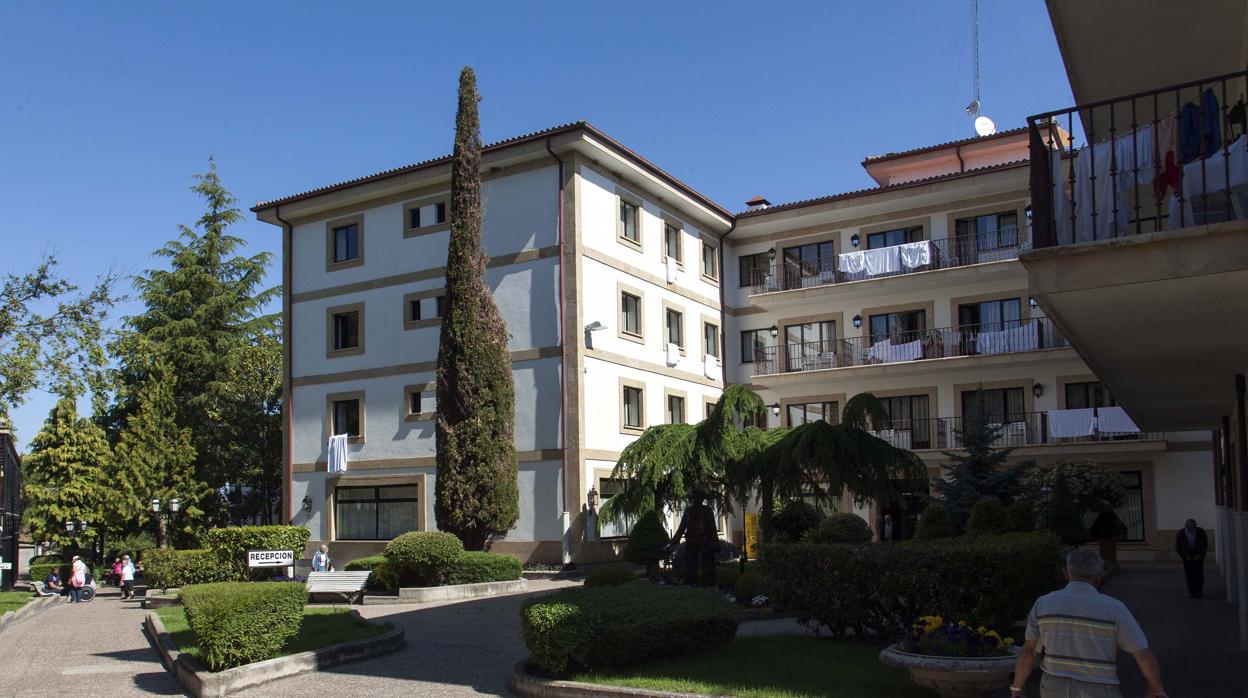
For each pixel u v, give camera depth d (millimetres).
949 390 33062
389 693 10227
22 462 44562
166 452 37906
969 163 36688
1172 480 29375
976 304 33156
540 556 27750
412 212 31484
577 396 27750
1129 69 11516
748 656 10633
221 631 10945
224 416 42812
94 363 23844
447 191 30719
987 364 31734
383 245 31906
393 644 13180
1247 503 13336
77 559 28859
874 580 10844
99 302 23984
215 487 42469
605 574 17797
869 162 38094
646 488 20188
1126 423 29438
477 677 10992
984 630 8281
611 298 29703
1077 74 11664
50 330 23219
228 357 42562
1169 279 7949
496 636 14453
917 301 33906
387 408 31125
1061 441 30656
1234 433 16438
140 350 25391
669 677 9578
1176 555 29000
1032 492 23734
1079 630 5527
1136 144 8758
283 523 32938
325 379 32656
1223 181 8422
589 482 27922
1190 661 10688
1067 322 9516
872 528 32406
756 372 36188
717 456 19484
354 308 32281
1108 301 8641
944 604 10453
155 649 14984
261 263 45688
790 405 35812
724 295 36594
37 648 15516
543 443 28172
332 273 32969
